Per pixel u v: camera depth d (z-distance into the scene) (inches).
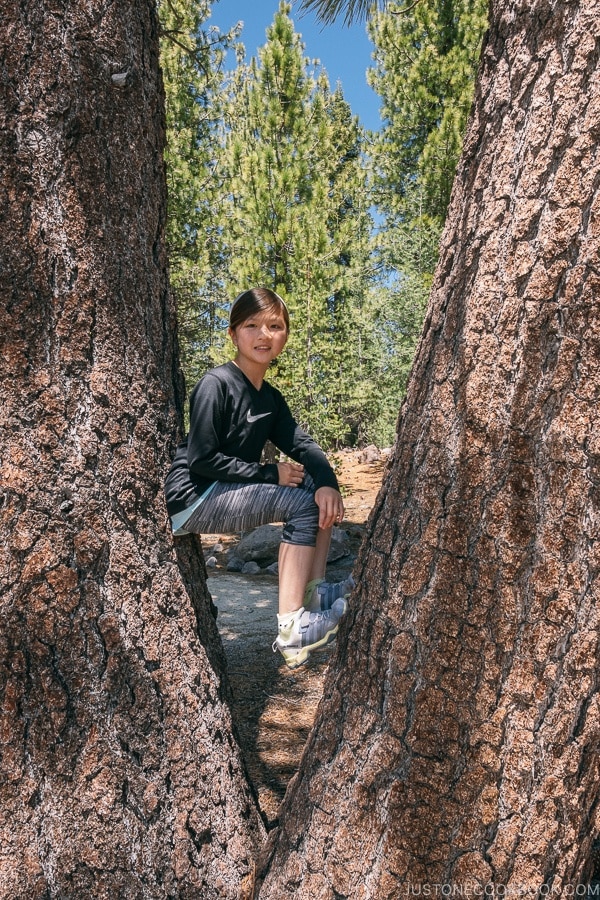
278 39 359.6
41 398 73.7
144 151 81.0
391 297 514.3
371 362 534.0
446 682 60.3
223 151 528.1
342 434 433.1
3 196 71.0
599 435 53.1
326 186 382.9
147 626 79.6
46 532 73.9
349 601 70.6
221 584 253.3
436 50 501.0
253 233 376.2
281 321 92.0
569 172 51.7
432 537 60.6
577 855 61.1
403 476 64.5
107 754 75.6
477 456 57.7
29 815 72.6
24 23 70.2
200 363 523.2
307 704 151.5
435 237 479.5
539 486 55.3
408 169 615.2
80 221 74.4
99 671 75.9
